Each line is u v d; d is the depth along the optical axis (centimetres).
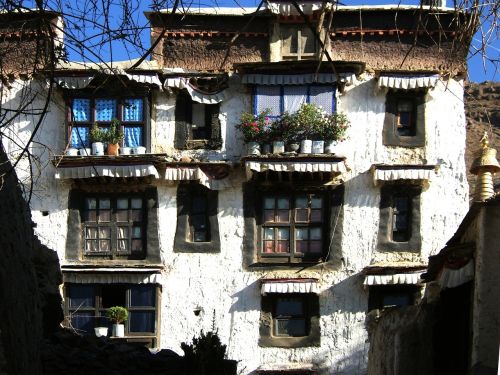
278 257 2819
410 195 2833
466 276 1353
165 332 2784
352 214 2825
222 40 2942
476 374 1230
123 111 2866
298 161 2769
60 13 862
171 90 2891
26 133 2825
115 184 2842
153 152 2872
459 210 2828
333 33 2914
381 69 2869
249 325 2783
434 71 2831
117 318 2723
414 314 1512
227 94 2894
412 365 1444
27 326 1294
